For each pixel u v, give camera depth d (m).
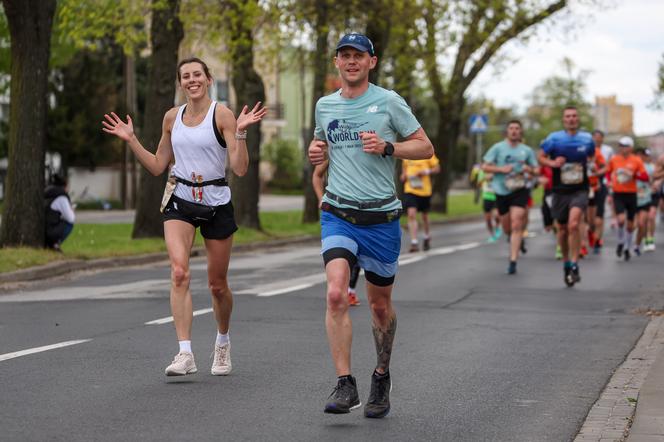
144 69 136.25
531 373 21.39
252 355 22.70
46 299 33.09
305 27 69.88
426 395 19.12
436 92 98.38
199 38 71.50
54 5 46.12
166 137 20.31
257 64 77.94
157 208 57.75
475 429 16.69
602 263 47.22
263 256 52.16
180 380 19.94
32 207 45.44
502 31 90.12
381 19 74.75
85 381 19.67
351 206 17.09
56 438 15.53
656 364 21.39
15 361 21.67
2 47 82.56
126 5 65.31
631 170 49.19
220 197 19.98
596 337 26.14
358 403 16.81
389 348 17.42
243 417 17.06
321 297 33.25
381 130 17.16
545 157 37.44
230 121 19.84
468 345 24.66
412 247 52.06
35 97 45.53
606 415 17.61
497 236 62.03
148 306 31.06
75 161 121.56
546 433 16.48
